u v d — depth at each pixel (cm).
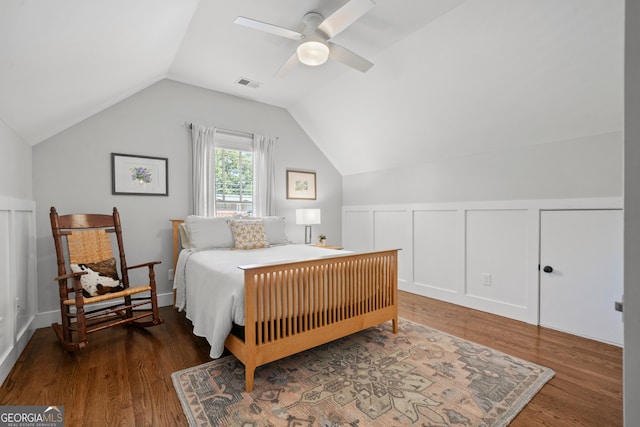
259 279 182
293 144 444
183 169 350
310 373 195
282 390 176
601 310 241
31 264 258
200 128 352
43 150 275
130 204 318
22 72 163
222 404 163
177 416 155
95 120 300
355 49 280
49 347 233
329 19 203
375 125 379
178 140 347
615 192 233
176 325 281
